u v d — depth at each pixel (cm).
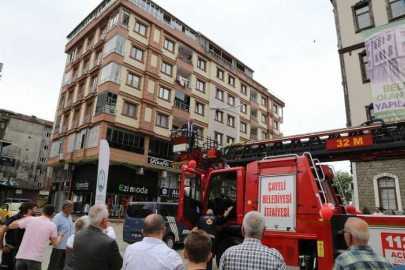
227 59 4072
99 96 2566
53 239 478
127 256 278
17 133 5138
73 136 2772
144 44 2844
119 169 2570
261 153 830
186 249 250
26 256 446
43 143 5438
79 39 3197
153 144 2820
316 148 754
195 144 972
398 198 1358
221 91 3662
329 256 505
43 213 489
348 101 1647
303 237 543
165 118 2928
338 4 1823
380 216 449
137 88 2717
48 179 5238
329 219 509
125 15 2759
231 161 861
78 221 424
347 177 3359
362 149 681
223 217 716
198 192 797
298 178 586
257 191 641
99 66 2703
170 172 2995
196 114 3250
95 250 307
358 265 256
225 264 290
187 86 3206
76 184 2702
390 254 429
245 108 4009
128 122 2594
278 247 573
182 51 3406
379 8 1631
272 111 4653
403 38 1455
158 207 1174
